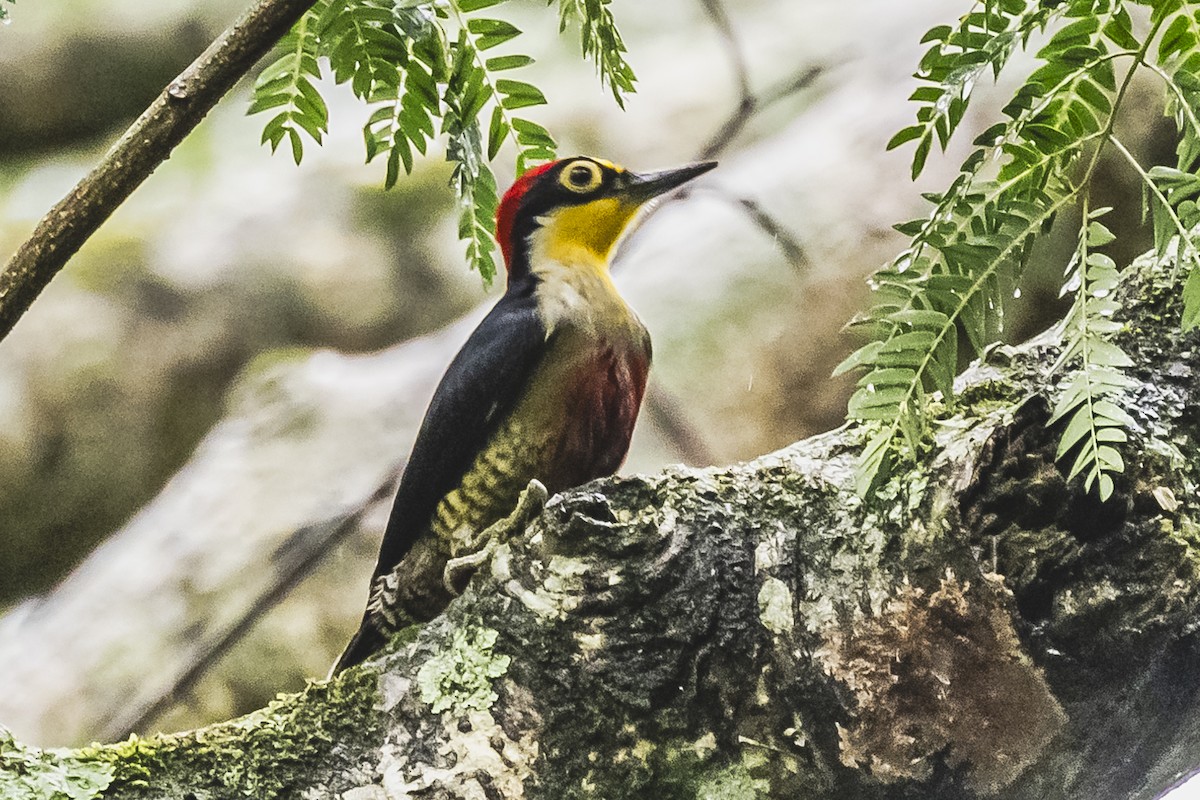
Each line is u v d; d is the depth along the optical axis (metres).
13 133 18.67
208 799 4.46
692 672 4.46
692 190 14.98
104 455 16.05
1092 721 4.39
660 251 14.51
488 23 4.98
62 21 18.80
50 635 14.05
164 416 16.28
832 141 14.88
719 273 14.07
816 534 4.62
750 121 17.11
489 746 4.49
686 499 4.66
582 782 4.44
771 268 13.98
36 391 15.92
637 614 4.51
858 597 4.49
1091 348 4.15
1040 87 4.22
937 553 4.44
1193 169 4.61
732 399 13.57
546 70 18.28
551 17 19.22
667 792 4.44
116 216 17.23
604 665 4.48
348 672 4.76
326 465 14.59
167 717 13.48
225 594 13.88
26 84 18.56
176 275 16.61
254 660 13.62
